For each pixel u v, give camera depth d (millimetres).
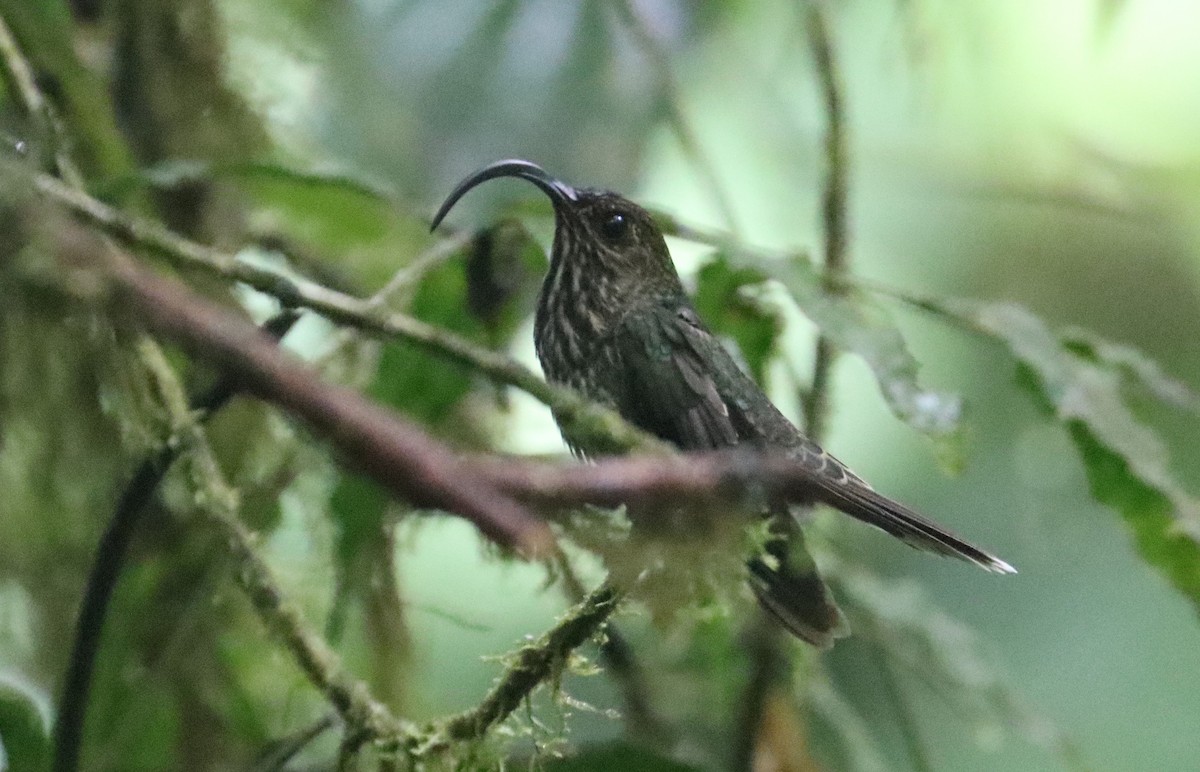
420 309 6887
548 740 5949
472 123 9398
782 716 7734
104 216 4070
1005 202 10805
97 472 7309
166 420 5414
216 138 8016
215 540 6891
